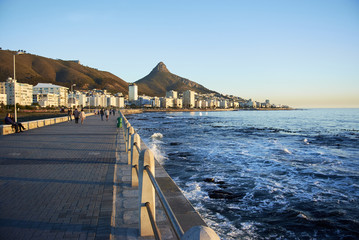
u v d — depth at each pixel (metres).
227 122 77.31
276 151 21.31
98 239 3.38
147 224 3.44
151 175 2.91
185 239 1.24
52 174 7.04
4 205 4.67
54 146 12.59
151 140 27.22
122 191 5.52
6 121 19.33
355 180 12.52
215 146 23.48
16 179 6.50
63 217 4.13
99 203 4.77
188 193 9.91
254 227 7.36
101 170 7.54
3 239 3.38
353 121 91.94
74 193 5.37
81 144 13.35
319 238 6.95
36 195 5.23
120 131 21.36
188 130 43.44
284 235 6.99
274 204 9.10
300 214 8.30
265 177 12.70
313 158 18.44
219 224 7.45
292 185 11.48
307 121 90.56
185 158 16.91
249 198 9.62
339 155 20.22
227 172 13.42
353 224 7.73
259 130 47.56
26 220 4.01
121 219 4.04
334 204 9.27
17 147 12.19
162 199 2.20
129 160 8.30
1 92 160.12
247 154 19.30
